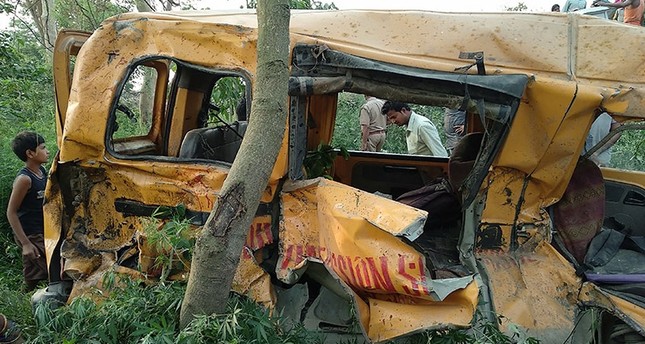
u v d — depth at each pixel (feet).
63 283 11.29
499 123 9.61
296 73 9.75
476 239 10.12
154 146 13.99
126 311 9.36
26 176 14.40
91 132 10.30
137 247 10.51
